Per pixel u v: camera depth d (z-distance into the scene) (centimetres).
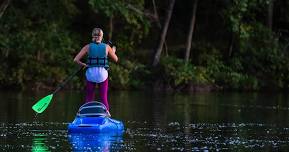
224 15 5494
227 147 1947
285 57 5691
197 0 5462
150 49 5728
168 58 5266
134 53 5519
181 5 5878
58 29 5250
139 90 5003
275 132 2333
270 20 5794
